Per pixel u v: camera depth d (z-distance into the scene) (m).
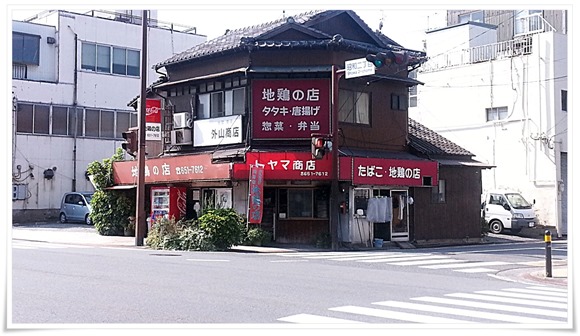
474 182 27.73
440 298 11.41
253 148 23.73
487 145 33.72
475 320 9.42
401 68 25.95
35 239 25.38
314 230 23.66
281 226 23.89
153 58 42.84
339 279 13.72
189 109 26.36
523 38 33.62
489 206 30.95
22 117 37.12
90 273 13.95
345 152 23.48
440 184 26.50
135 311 9.71
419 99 36.84
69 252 19.31
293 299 10.92
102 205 27.66
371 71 20.23
